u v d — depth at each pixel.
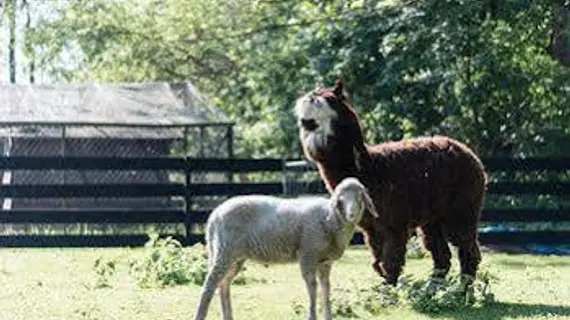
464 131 28.31
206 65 41.88
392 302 13.47
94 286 15.73
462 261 14.42
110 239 23.11
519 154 29.23
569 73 27.89
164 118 30.47
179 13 40.03
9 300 14.11
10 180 28.62
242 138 38.34
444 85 26.41
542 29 26.56
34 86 31.31
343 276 17.19
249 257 11.41
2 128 30.22
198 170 23.98
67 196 23.56
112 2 41.38
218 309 13.31
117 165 23.66
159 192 23.88
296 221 11.30
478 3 25.33
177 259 16.62
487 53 26.03
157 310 13.30
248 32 31.98
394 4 25.09
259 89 32.41
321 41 27.73
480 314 13.11
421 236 14.64
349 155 13.91
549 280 16.84
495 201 27.69
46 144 30.47
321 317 12.84
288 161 24.58
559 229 25.42
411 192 13.97
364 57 26.45
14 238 22.92
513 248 23.20
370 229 14.13
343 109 13.98
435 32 25.38
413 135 27.78
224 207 11.38
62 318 12.69
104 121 29.78
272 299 14.26
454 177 14.21
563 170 23.98
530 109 28.66
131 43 40.84
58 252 21.78
